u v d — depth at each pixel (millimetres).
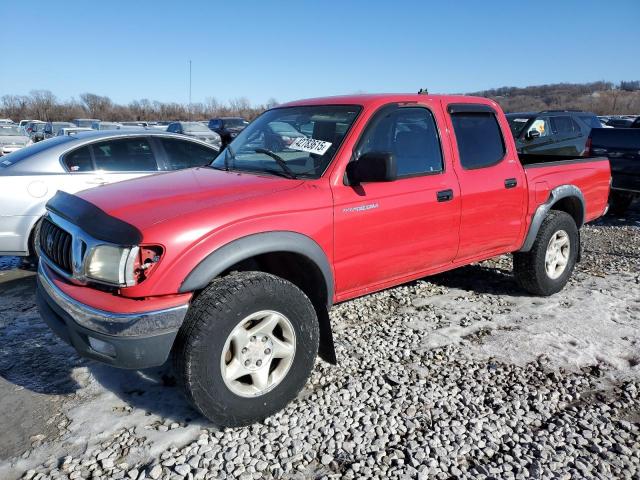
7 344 3906
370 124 3498
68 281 2889
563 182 4871
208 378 2666
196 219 2689
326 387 3318
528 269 4773
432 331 4152
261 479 2510
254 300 2770
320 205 3148
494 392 3271
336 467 2602
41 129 34312
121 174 5895
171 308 2596
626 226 8430
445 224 3904
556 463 2621
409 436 2836
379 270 3592
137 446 2727
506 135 4469
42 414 3012
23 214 5336
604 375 3516
